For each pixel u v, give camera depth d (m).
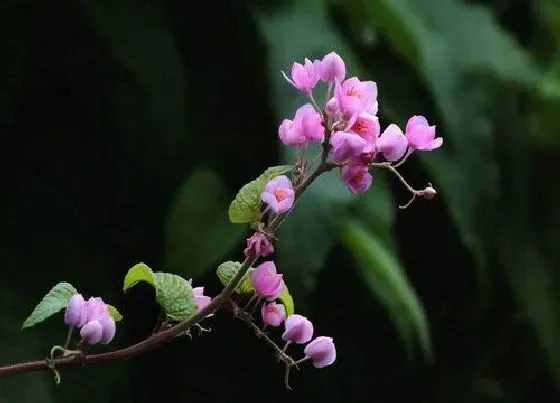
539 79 2.42
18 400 1.60
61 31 1.83
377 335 2.20
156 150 1.92
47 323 1.72
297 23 1.95
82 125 1.93
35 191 1.87
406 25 2.08
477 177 2.19
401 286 1.86
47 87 1.88
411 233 2.27
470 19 2.38
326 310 2.14
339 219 1.73
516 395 2.59
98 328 1.08
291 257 1.68
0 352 1.63
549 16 2.75
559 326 2.49
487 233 2.23
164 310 1.12
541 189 2.48
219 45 2.00
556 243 2.50
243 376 2.08
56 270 1.80
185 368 2.04
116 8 1.84
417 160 2.11
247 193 1.10
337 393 2.20
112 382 1.79
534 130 2.42
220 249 1.82
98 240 1.90
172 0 1.98
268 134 1.97
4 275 1.74
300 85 1.11
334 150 1.08
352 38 2.12
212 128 1.99
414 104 2.16
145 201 1.94
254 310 1.11
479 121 2.23
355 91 1.09
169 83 1.88
